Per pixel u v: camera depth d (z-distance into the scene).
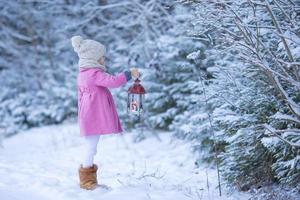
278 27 4.66
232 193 5.66
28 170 6.89
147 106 9.71
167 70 9.66
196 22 5.48
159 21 11.38
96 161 7.95
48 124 13.26
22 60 14.91
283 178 5.28
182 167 7.28
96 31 13.50
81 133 5.40
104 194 5.35
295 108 4.82
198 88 7.28
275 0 4.78
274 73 4.78
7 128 12.70
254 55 4.99
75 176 6.46
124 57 11.45
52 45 14.87
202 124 7.07
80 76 5.47
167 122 9.78
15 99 14.02
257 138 5.60
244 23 4.75
